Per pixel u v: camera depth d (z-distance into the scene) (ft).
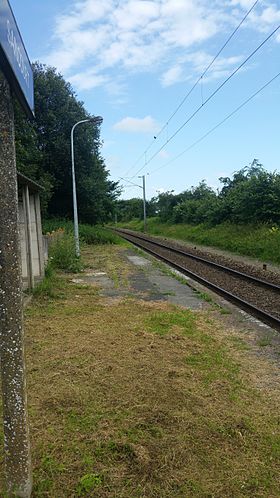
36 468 11.32
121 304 31.91
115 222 308.81
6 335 9.00
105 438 12.80
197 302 33.47
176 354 20.20
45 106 117.08
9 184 8.59
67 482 10.84
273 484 10.83
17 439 9.40
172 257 73.82
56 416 14.20
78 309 29.99
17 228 8.79
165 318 27.20
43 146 117.19
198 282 44.91
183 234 134.31
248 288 41.04
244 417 14.03
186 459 11.80
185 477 11.04
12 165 8.60
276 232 76.38
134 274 50.19
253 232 85.92
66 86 121.80
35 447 12.30
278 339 23.13
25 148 99.35
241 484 10.82
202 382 16.94
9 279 8.82
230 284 43.75
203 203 145.28
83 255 75.10
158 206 216.54
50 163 115.85
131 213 314.76
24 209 36.01
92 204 124.98
